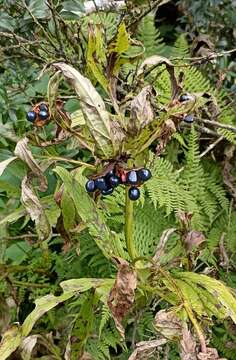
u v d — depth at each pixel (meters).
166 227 0.48
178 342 0.33
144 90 0.31
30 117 0.34
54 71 0.37
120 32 0.33
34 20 0.44
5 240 0.47
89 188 0.32
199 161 0.51
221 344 0.46
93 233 0.37
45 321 0.48
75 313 0.47
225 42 0.56
